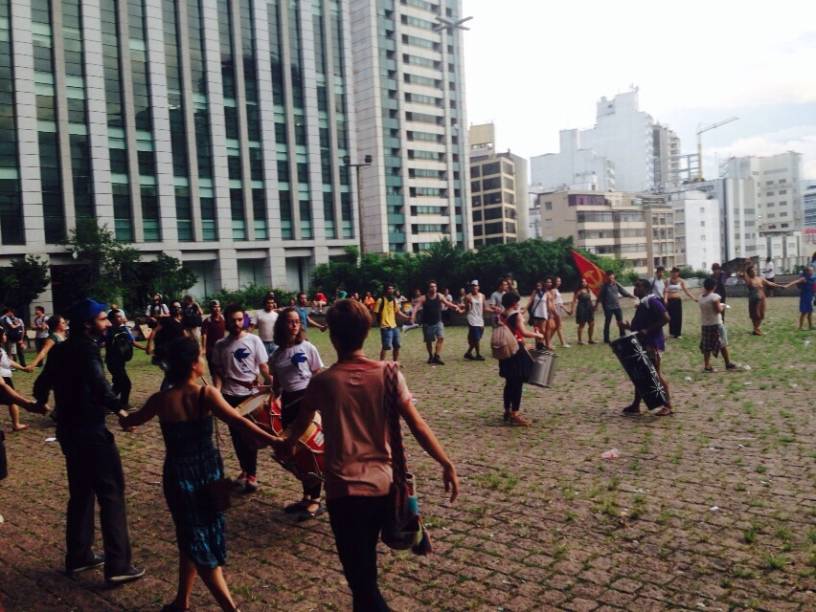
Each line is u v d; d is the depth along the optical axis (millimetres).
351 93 67000
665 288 18469
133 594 4629
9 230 45125
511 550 4941
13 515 6391
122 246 45031
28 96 45750
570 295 36719
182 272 45469
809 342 15578
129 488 7082
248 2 58875
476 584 4434
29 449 9266
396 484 3246
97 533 5840
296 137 62188
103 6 49656
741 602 4035
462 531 5355
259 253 59250
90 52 48469
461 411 10227
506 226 114812
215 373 6957
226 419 4023
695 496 5895
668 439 7863
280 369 6086
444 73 97812
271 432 5746
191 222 54625
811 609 3928
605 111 189875
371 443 3268
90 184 48719
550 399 10750
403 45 93125
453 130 99625
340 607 4258
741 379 11469
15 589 4770
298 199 62125
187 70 54250
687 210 142625
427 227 95312
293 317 6094
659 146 198750
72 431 4715
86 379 4676
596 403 10242
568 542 5031
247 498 6527
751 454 7078
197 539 3955
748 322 21359
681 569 4516
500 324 9180
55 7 47031
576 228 115438
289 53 61500
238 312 6883
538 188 162750
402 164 92375
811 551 4676
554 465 7062
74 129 48000
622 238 121438
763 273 34375
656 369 9414
